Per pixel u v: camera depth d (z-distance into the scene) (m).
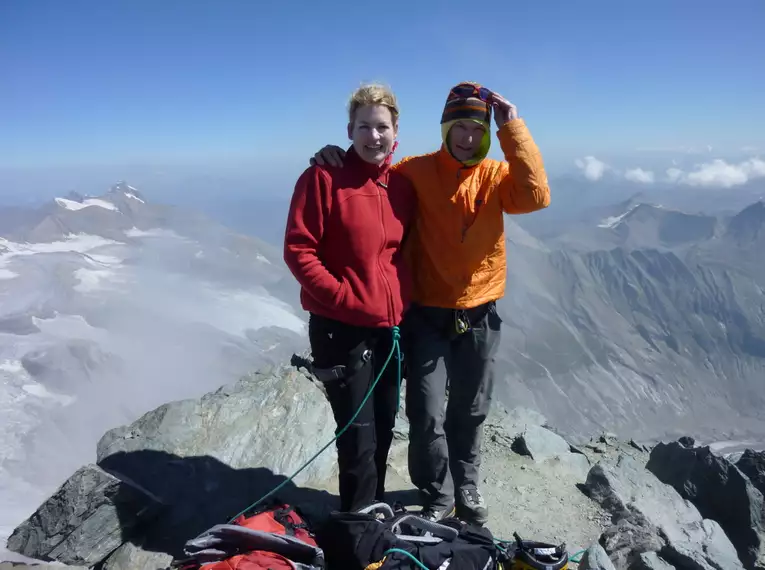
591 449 4.22
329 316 2.08
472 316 2.40
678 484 3.69
